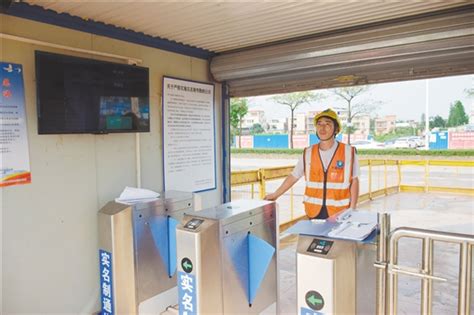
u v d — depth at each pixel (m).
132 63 3.08
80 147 2.78
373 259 1.95
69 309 2.72
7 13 2.37
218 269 2.18
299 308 1.74
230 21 2.84
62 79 2.52
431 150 14.87
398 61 2.82
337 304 1.65
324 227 1.91
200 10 2.58
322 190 3.07
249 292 2.45
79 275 2.78
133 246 2.61
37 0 2.36
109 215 2.65
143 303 2.68
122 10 2.57
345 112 19.89
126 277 2.64
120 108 2.88
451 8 2.59
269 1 2.42
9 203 2.39
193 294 2.10
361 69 3.02
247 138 21.39
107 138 2.96
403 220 6.00
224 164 4.06
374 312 1.97
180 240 2.15
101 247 2.73
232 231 2.26
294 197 8.09
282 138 20.56
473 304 3.12
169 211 2.87
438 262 4.05
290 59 3.25
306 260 1.71
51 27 2.60
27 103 2.46
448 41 2.58
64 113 2.53
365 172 12.07
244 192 8.57
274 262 2.68
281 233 5.07
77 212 2.76
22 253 2.46
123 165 3.08
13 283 2.42
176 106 3.52
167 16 2.71
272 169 5.50
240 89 3.90
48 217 2.59
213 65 3.76
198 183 3.77
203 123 3.81
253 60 3.48
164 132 3.42
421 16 2.71
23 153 2.45
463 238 1.58
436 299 3.16
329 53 3.05
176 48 3.47
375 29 2.86
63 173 2.67
